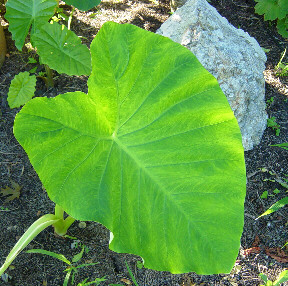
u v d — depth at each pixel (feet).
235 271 2.20
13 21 2.40
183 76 1.41
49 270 2.15
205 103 1.43
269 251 2.28
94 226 2.32
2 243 2.21
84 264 2.07
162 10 3.72
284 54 3.29
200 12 2.49
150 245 1.47
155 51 1.39
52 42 2.20
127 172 1.51
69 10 3.51
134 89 1.44
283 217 2.42
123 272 2.18
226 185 1.44
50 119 1.38
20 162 2.54
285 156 2.69
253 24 3.68
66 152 1.44
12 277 2.11
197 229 1.43
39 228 1.84
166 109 1.46
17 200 2.38
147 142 1.51
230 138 1.44
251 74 2.53
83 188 1.49
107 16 3.54
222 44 2.48
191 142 1.47
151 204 1.48
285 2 3.42
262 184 2.55
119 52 1.38
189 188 1.46
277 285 1.90
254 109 2.60
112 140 1.53
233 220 1.41
